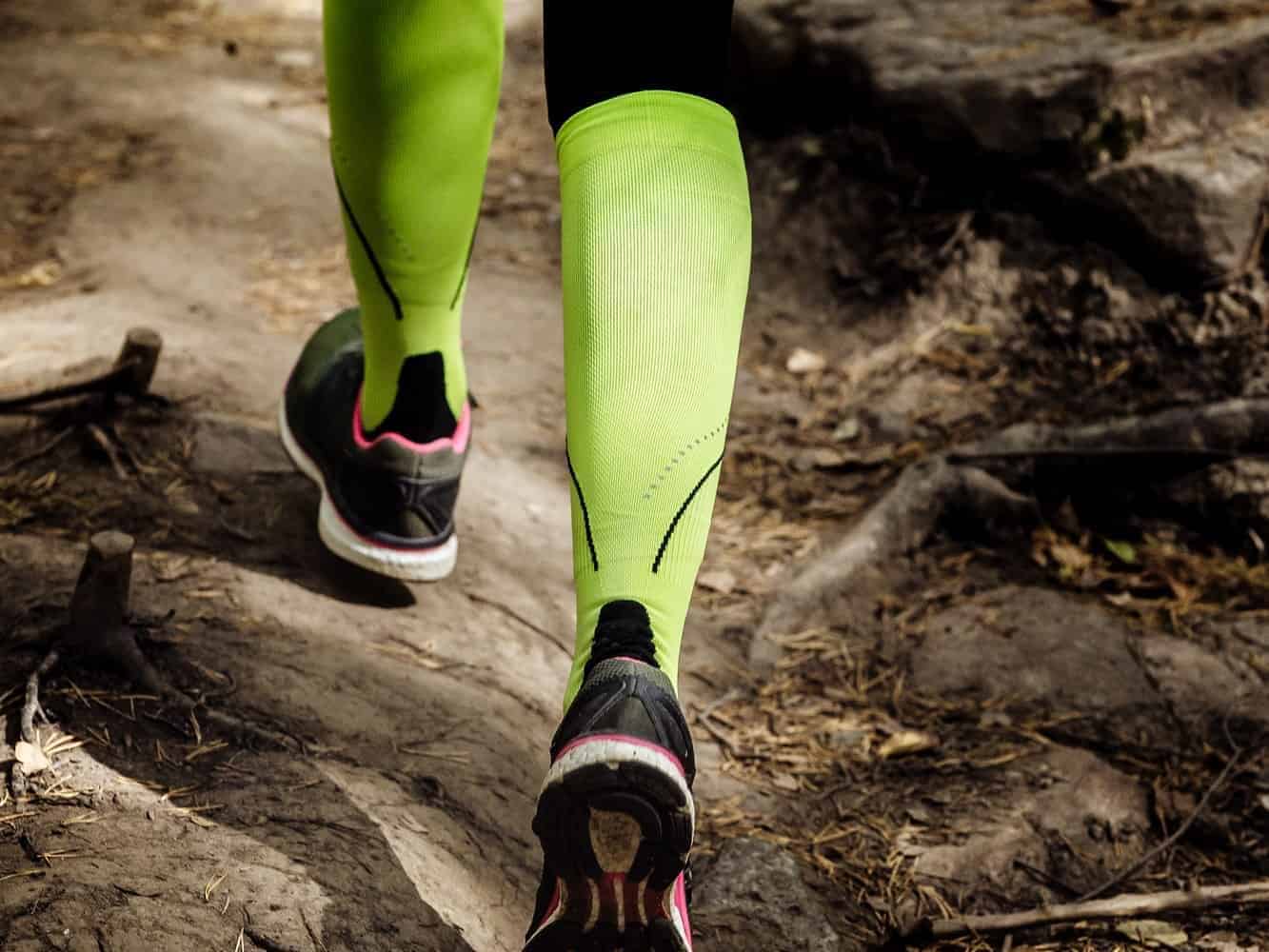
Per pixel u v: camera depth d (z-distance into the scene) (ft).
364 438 7.09
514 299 11.34
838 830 6.87
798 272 11.30
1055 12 11.96
